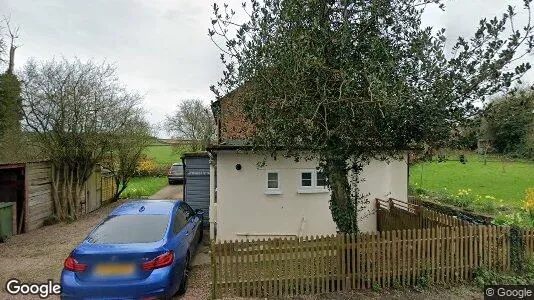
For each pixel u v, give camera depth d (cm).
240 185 1010
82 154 1474
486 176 2669
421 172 2664
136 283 522
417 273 665
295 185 1025
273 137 570
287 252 627
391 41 566
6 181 1200
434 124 536
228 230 1006
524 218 1152
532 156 3167
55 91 1420
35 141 1434
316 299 608
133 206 732
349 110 547
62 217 1411
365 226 1066
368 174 1072
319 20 544
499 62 478
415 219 871
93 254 524
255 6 576
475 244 688
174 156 4100
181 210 789
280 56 543
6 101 1508
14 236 1144
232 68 595
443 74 511
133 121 1780
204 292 652
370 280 651
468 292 637
